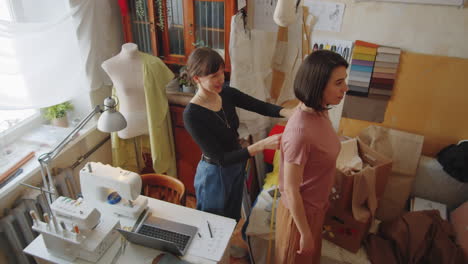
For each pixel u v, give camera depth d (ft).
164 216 5.84
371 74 7.61
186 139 8.92
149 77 7.55
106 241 5.15
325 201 5.09
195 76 5.30
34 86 6.83
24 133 7.65
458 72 7.07
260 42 8.07
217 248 5.28
